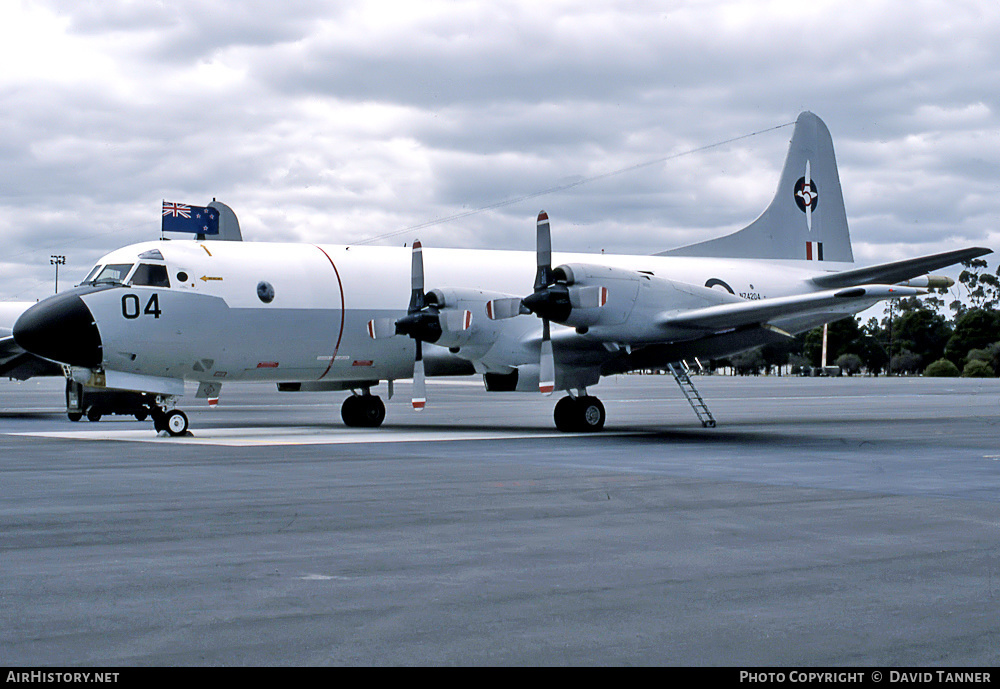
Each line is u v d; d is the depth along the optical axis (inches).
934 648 198.8
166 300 767.7
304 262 845.2
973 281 4461.1
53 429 877.2
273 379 846.5
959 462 568.4
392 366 878.4
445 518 358.0
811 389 2143.2
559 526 341.4
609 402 1501.0
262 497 411.5
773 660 191.8
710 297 808.9
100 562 279.0
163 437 766.5
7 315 1316.4
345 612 225.6
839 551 297.4
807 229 1136.2
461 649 198.5
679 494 425.1
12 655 193.2
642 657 193.5
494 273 922.7
